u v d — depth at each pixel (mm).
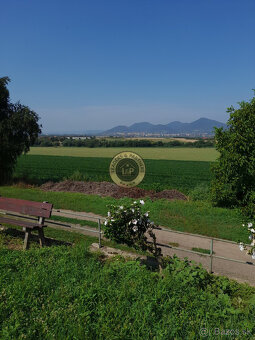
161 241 9898
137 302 4062
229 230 10898
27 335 3414
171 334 3447
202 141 106938
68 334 3438
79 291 4359
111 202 14445
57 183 22219
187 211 12727
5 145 20359
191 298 4277
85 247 7305
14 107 21703
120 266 5492
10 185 21000
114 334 3414
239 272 7457
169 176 34031
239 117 12844
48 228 10312
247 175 12773
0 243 7566
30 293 4355
